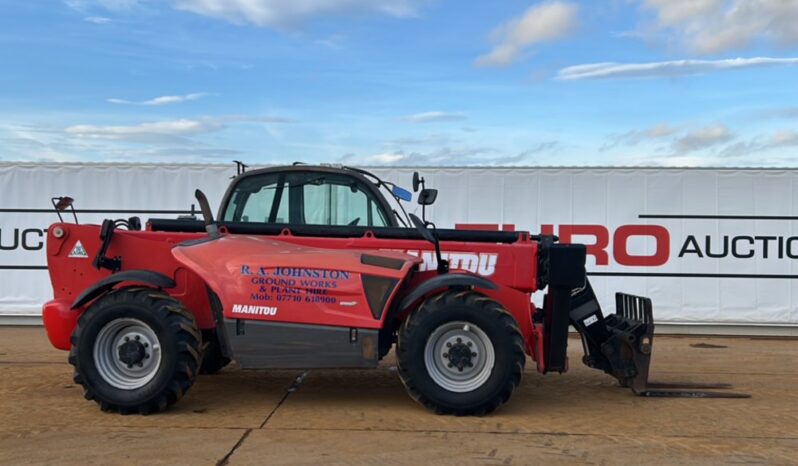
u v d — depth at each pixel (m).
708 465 4.44
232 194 6.39
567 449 4.74
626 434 5.11
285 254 5.61
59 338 5.85
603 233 10.91
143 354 5.48
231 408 5.77
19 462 4.37
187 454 4.55
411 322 5.48
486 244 6.00
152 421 5.32
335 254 5.66
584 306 6.30
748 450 4.75
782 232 10.71
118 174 11.09
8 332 10.52
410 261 5.61
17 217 11.02
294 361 5.49
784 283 10.72
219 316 5.66
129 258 5.95
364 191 6.33
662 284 10.86
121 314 5.42
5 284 11.02
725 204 10.77
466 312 5.45
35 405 5.80
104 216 11.09
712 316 10.77
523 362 5.50
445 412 5.52
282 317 5.46
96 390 5.42
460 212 11.04
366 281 5.50
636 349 6.32
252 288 5.48
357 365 5.47
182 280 5.96
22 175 11.02
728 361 8.49
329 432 5.07
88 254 5.99
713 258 10.80
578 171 10.95
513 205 11.02
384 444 4.79
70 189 11.07
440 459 4.50
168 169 11.12
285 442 4.82
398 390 6.52
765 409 5.91
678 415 5.69
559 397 6.34
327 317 5.46
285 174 6.37
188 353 5.45
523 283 5.98
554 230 10.98
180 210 11.13
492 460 4.49
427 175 11.04
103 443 4.76
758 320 10.73
